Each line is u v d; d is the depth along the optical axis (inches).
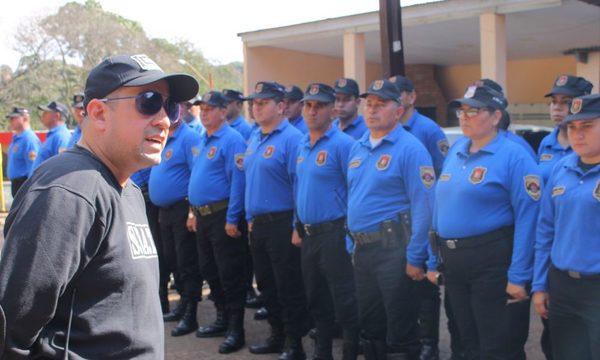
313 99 155.3
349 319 157.4
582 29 419.2
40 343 61.4
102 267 63.5
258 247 176.9
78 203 61.2
